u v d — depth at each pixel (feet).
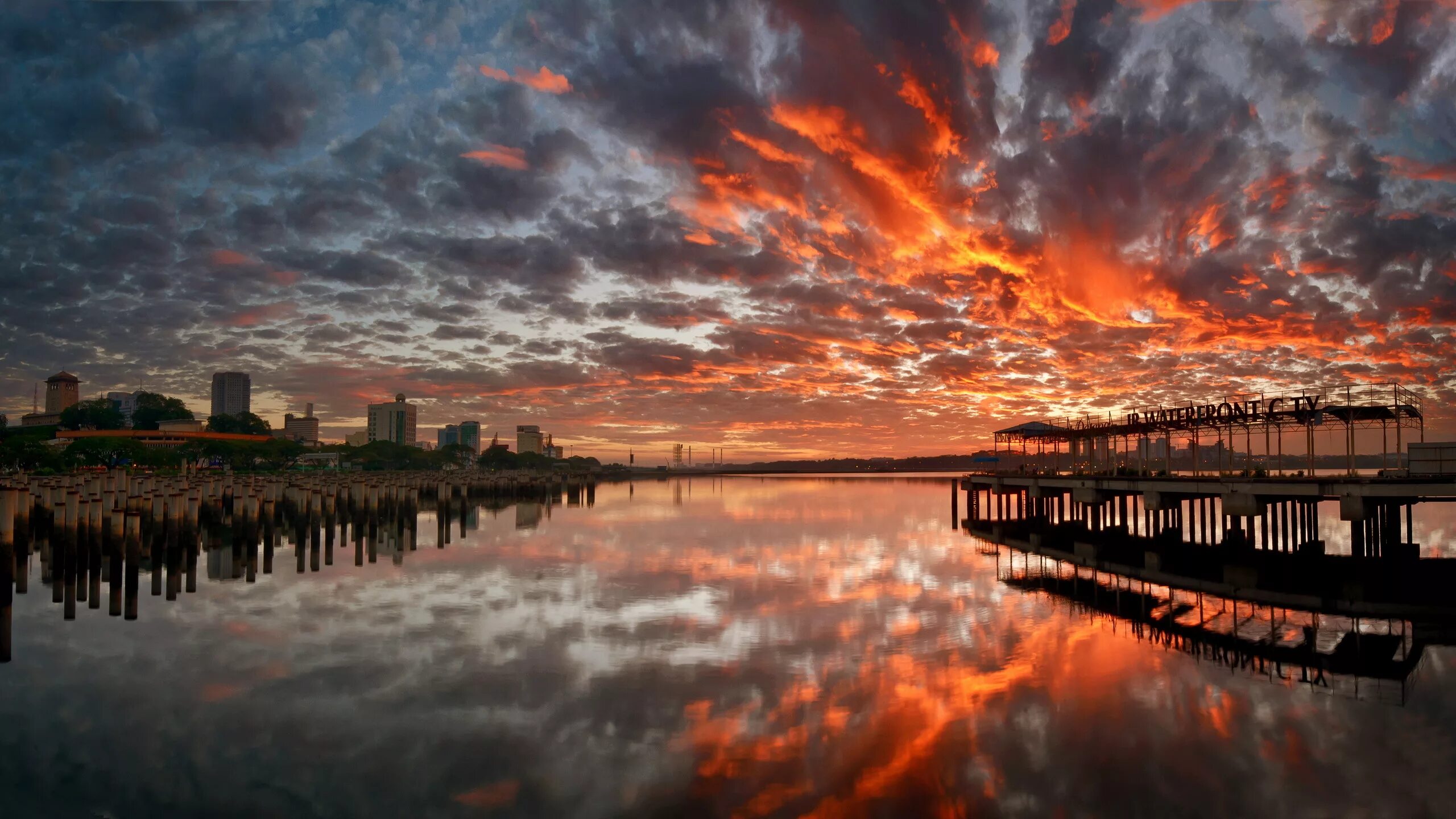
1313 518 137.90
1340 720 54.75
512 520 248.93
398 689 62.03
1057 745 50.39
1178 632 80.84
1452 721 54.34
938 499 403.54
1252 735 51.83
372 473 402.31
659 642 77.10
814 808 42.24
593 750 49.93
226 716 56.13
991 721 54.65
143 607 95.40
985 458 227.20
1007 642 76.74
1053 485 169.68
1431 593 98.89
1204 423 134.72
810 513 286.05
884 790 44.09
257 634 80.33
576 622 86.17
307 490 153.17
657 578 119.03
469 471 570.87
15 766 47.83
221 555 151.53
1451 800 42.70
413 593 105.09
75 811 42.14
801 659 70.54
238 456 483.51
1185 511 281.54
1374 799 42.96
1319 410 116.37
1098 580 116.57
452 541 179.42
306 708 57.77
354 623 85.25
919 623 85.81
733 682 63.72
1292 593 102.53
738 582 114.42
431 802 43.11
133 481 169.07
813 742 50.98
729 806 42.39
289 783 45.42
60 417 610.65
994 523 199.11
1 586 70.95
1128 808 42.01
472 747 50.49
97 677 65.10
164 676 65.41
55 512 114.01
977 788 44.19
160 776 46.39
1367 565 114.73
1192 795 43.45
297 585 112.47
